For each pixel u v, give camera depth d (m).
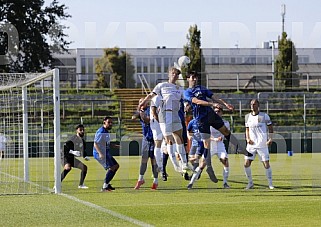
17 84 43.25
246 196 33.72
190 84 37.09
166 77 107.56
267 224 23.92
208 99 37.53
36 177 48.12
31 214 27.11
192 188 38.66
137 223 24.33
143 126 38.34
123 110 94.50
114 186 40.31
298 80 113.62
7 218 26.02
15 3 108.38
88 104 95.19
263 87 108.88
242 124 90.44
